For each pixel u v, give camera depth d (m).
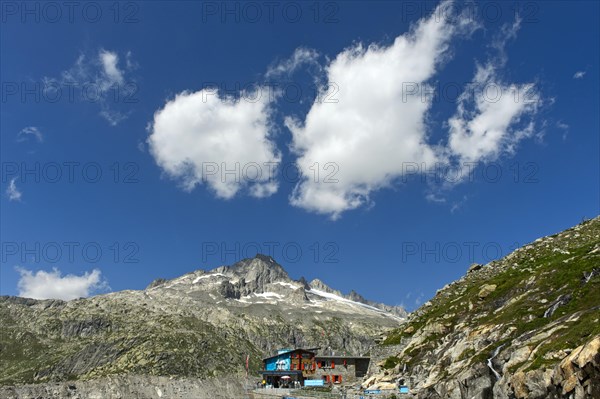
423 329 107.88
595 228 125.12
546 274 94.56
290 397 100.06
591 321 62.75
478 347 81.06
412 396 76.69
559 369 56.16
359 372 117.62
